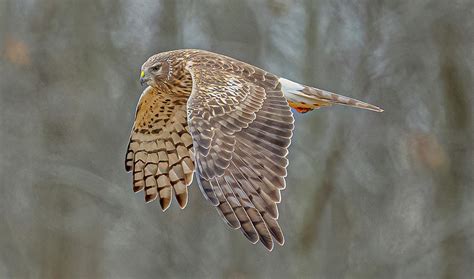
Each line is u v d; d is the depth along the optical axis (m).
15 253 20.67
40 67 20.12
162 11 19.58
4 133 20.31
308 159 19.02
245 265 19.44
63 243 20.91
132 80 19.89
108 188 20.08
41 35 20.08
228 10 19.08
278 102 9.36
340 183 19.08
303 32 18.58
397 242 19.50
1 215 20.53
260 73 9.82
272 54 18.84
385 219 19.58
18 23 20.02
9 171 20.41
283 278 18.95
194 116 9.12
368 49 18.41
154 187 10.93
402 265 19.48
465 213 19.80
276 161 8.93
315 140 18.64
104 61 20.03
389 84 19.00
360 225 19.38
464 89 19.36
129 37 19.77
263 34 18.88
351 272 19.25
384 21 18.45
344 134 18.62
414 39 18.61
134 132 10.94
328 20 18.44
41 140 20.38
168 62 10.73
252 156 8.97
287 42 18.75
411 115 19.28
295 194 19.06
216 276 19.83
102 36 19.97
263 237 8.67
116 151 20.30
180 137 10.91
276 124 9.16
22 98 20.28
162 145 10.93
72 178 20.08
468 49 19.14
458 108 19.52
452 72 19.33
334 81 18.42
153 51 19.73
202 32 19.30
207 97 9.27
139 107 10.86
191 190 20.28
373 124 19.06
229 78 9.56
